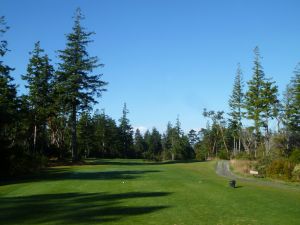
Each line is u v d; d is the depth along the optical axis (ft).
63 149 193.67
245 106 224.12
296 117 195.52
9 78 151.94
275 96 209.67
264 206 54.49
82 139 278.46
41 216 46.80
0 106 114.32
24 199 60.08
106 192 68.28
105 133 337.31
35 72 176.96
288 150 143.84
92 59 178.40
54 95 176.96
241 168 125.80
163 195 64.64
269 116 211.20
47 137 223.10
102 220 44.78
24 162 108.47
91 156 319.68
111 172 116.26
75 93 171.01
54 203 56.13
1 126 112.47
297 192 72.08
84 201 58.23
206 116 330.75
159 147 423.64
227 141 335.06
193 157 377.30
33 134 184.14
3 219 45.03
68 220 44.65
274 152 139.64
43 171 122.21
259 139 228.43
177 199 60.44
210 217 46.75
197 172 121.60
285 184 88.69
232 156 232.32
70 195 64.64
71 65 176.35
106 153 339.98
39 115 176.14
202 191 70.03
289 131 169.99
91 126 293.23
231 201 58.70
